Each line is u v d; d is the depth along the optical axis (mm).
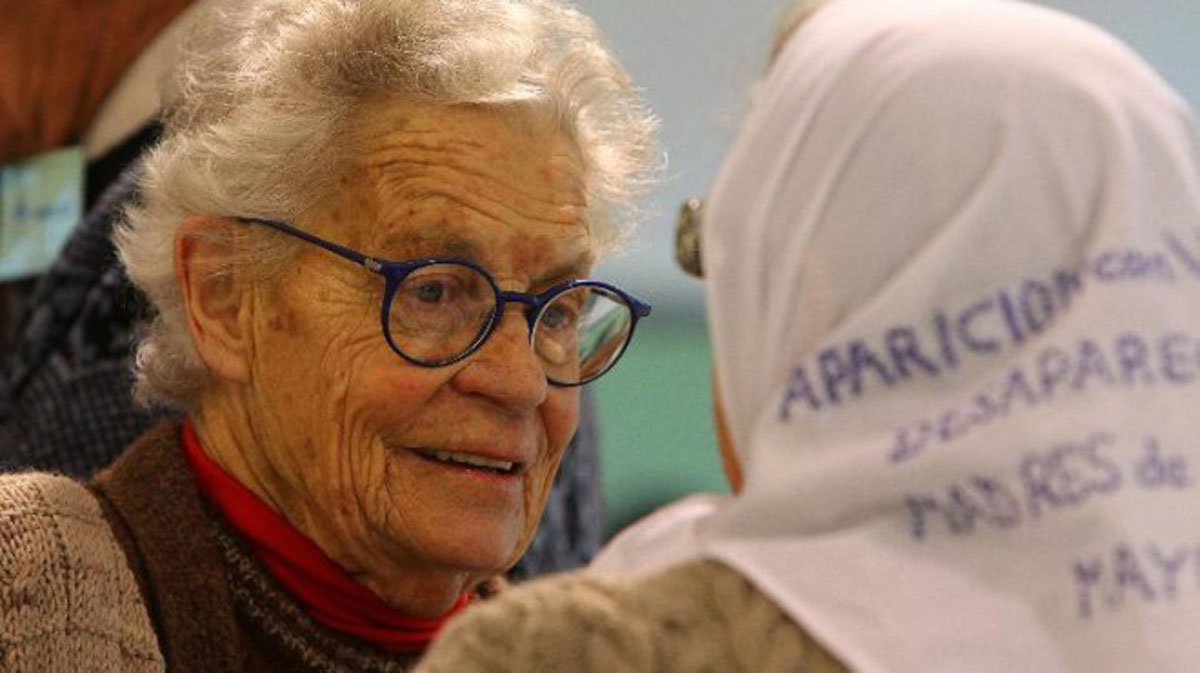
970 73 1813
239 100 2783
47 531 2576
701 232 2059
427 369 2725
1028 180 1771
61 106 3664
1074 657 1648
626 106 3004
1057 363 1707
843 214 1817
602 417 6199
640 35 5676
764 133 1896
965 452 1704
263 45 2812
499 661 1764
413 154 2734
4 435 3398
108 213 3297
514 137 2791
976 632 1666
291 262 2748
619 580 1815
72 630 2533
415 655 2891
